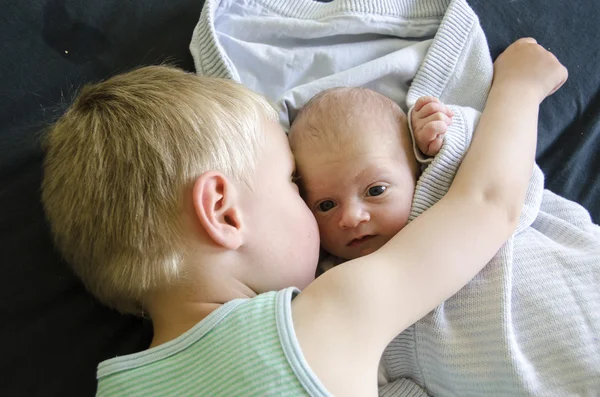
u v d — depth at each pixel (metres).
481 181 0.71
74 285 0.79
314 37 0.91
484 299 0.71
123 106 0.67
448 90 0.91
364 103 0.78
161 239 0.62
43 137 0.81
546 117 0.95
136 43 0.87
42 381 0.75
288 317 0.56
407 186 0.76
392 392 0.75
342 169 0.75
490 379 0.69
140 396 0.57
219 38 0.89
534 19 0.96
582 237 0.79
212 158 0.64
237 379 0.54
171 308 0.64
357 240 0.76
